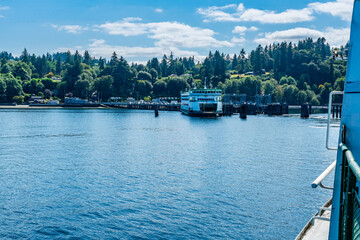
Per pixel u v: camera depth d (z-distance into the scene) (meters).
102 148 71.19
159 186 40.03
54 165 52.38
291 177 44.97
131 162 55.12
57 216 30.53
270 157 60.38
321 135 97.94
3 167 50.59
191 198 35.56
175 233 27.14
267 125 134.12
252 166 52.16
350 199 5.68
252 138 90.31
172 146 74.62
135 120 163.25
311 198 36.00
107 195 36.47
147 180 42.84
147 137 92.44
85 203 33.84
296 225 29.03
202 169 49.78
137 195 36.47
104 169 49.47
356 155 7.02
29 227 28.25
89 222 29.25
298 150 69.00
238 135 97.69
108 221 29.47
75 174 46.12
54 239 26.20
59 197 35.78
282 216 30.91
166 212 31.50
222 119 171.00
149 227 28.19
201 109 181.88
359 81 7.00
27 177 44.31
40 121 151.38
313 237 11.45
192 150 68.56
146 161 56.09
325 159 58.78
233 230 27.84
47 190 38.31
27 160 56.62
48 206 33.03
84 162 55.00
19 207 32.72
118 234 26.97
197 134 100.31
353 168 5.07
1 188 39.00
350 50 7.41
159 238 26.27
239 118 179.00
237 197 36.06
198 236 26.69
